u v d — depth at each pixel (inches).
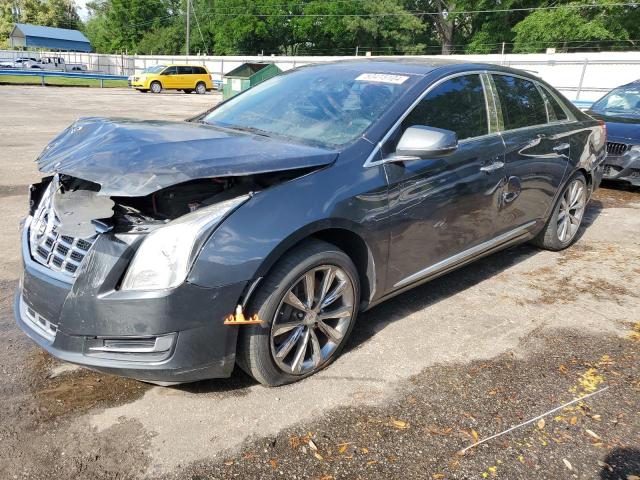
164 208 96.7
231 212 94.7
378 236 117.2
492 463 91.4
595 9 1439.5
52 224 101.7
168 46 2504.9
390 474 88.4
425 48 2012.8
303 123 130.3
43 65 1876.2
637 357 127.9
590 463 92.2
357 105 129.6
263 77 720.3
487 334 136.8
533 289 167.0
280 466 89.4
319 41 2058.3
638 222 244.5
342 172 110.6
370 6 1871.3
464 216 140.6
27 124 524.1
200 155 96.2
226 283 92.7
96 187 105.7
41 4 3410.4
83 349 93.1
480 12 1739.7
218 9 2139.5
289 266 101.9
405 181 121.2
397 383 113.6
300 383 112.2
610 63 979.9
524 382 115.6
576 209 200.8
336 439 96.1
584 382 116.3
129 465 88.3
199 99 1064.8
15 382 108.6
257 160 97.7
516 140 156.8
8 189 268.1
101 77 1328.7
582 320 146.6
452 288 165.6
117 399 104.8
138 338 91.7
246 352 102.5
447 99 137.6
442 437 97.5
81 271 91.3
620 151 291.0
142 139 102.8
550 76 1059.3
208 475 86.9
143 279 89.5
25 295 101.0
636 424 102.8
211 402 104.8
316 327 113.0
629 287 170.7
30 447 91.0
